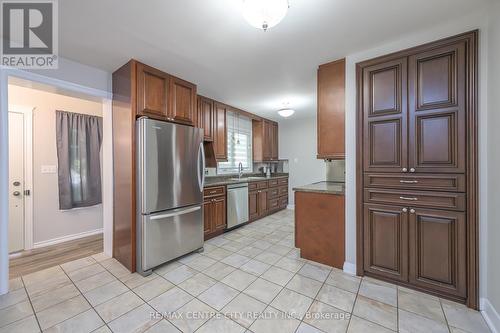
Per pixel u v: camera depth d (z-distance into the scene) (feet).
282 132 18.99
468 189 5.57
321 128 7.99
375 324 5.08
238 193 12.80
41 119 10.35
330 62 7.79
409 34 6.18
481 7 5.15
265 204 15.49
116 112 8.36
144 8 5.00
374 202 6.93
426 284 6.15
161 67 8.16
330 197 7.87
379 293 6.26
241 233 11.97
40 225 10.25
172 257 8.25
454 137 5.73
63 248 9.98
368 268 7.09
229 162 15.14
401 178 6.47
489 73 5.27
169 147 8.20
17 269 7.91
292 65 8.07
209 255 9.05
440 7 5.09
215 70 8.46
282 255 8.98
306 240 8.48
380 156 6.79
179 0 4.73
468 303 5.58
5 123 6.33
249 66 8.14
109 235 8.98
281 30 5.90
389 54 6.59
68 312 5.59
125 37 6.22
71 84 7.54
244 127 16.47
